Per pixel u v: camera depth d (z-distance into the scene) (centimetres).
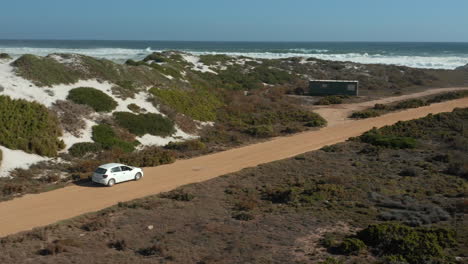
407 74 9544
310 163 3353
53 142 3306
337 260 1666
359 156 3591
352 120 5225
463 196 2564
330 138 4300
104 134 3669
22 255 1734
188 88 5494
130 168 2933
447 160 3400
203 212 2311
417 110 5819
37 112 3488
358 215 2256
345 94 7144
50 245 1811
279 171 3141
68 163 3200
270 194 2598
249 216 2206
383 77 9144
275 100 6247
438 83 8938
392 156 3603
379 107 5944
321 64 9831
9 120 3266
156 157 3394
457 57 15038
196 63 8138
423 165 3266
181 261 1695
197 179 2973
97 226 2062
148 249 1797
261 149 3869
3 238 1914
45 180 2838
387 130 4481
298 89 7331
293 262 1675
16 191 2611
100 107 4009
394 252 1736
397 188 2736
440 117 4909
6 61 4416
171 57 7956
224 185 2814
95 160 3250
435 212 2238
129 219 2198
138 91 4650
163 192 2670
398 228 1889
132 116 4081
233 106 5469
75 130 3584
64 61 4616
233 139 4203
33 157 3120
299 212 2300
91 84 4369
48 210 2345
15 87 3728
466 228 2034
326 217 2220
